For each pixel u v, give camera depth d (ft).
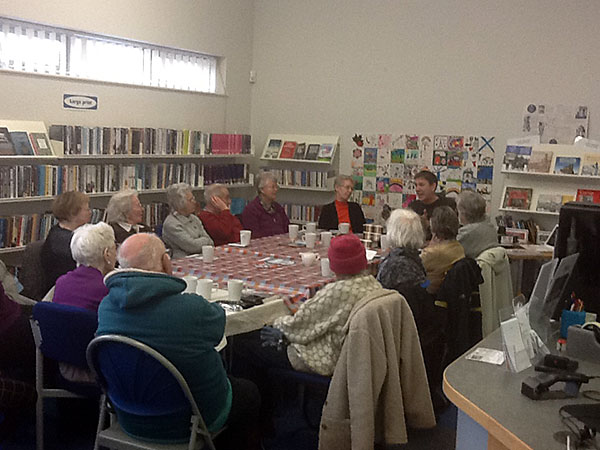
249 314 10.36
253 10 25.18
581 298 8.64
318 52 24.08
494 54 21.12
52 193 17.35
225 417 8.36
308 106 24.49
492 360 7.43
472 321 12.68
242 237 15.98
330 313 9.69
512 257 17.34
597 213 8.36
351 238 9.83
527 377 6.55
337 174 24.09
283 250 15.62
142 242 8.51
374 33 22.98
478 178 21.70
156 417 7.80
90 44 19.06
